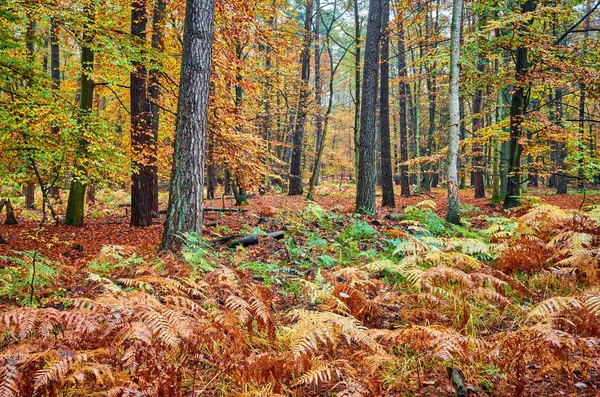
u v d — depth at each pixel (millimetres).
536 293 4973
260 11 12414
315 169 20609
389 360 3104
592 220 6020
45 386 2268
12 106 9008
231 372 2777
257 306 3326
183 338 2738
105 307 2922
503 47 12812
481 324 4188
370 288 4715
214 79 10938
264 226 9664
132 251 5641
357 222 9484
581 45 11617
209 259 6039
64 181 12461
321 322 3277
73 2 9406
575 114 22047
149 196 12836
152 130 12555
